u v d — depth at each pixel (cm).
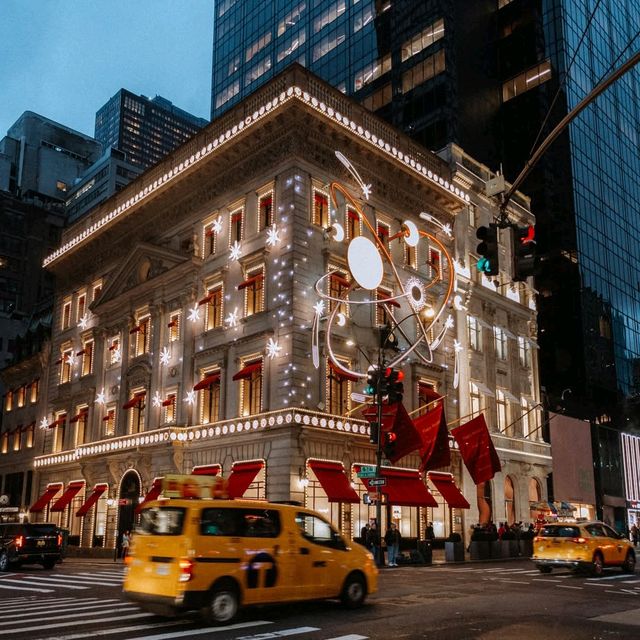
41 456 5031
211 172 4022
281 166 3622
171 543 1216
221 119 4019
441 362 4181
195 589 1183
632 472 6869
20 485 5406
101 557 4066
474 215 4853
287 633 1112
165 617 1312
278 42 8844
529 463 4881
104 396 4538
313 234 3553
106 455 4216
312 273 3497
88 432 4619
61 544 2916
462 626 1190
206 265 3966
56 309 5472
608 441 6638
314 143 3650
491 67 7494
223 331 3738
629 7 9344
